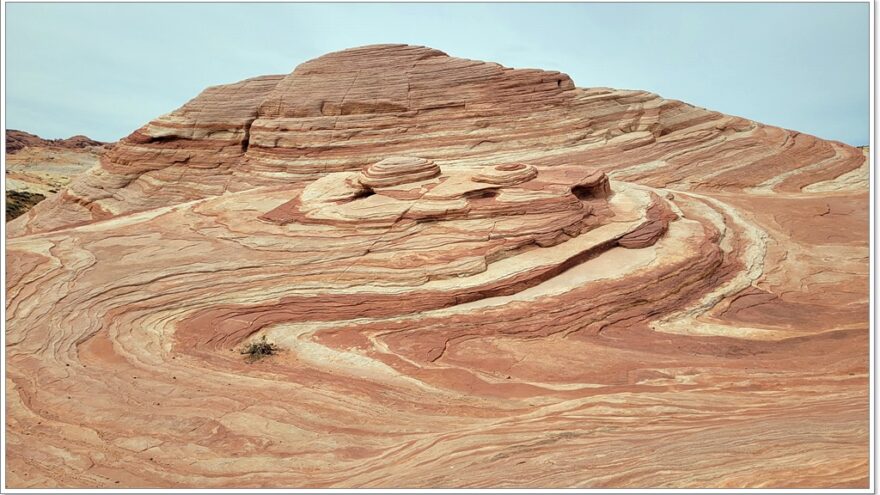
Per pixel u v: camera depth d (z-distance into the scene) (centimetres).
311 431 1241
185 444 1207
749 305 1898
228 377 1491
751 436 1047
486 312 1752
